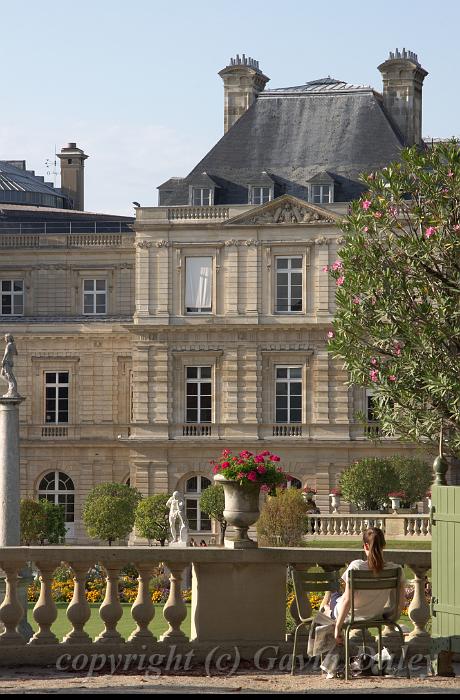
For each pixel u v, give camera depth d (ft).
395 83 328.49
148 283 304.71
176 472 302.04
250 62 338.13
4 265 337.11
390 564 76.79
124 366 324.80
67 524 321.93
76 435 324.60
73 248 335.67
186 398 303.27
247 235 300.81
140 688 71.41
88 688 71.10
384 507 267.18
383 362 140.87
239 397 300.81
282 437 298.15
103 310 335.26
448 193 134.62
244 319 300.20
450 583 77.92
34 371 326.24
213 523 298.15
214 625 79.66
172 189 324.80
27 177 460.14
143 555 78.74
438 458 81.76
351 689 71.97
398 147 312.29
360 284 137.18
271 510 217.36
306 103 322.55
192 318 302.45
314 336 298.35
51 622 78.38
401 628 80.48
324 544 218.38
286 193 309.83
